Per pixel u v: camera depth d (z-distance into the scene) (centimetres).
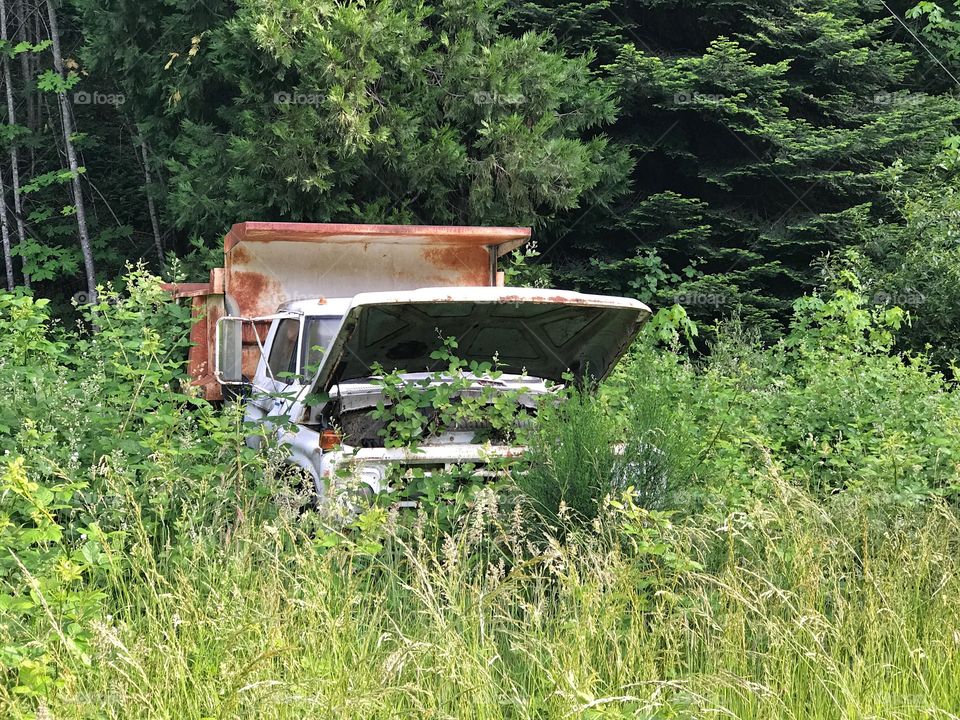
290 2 1338
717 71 1585
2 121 2145
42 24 2103
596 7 1638
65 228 2019
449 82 1437
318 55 1322
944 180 1636
